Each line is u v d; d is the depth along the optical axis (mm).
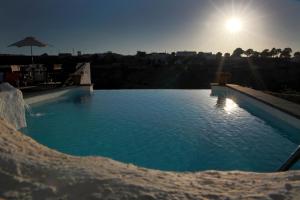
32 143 5238
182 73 67625
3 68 17953
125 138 8938
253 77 71500
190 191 3762
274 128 10148
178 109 13797
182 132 9633
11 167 3875
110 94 20016
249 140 8773
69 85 19672
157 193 3576
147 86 58344
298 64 82312
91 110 13367
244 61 84812
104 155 7477
